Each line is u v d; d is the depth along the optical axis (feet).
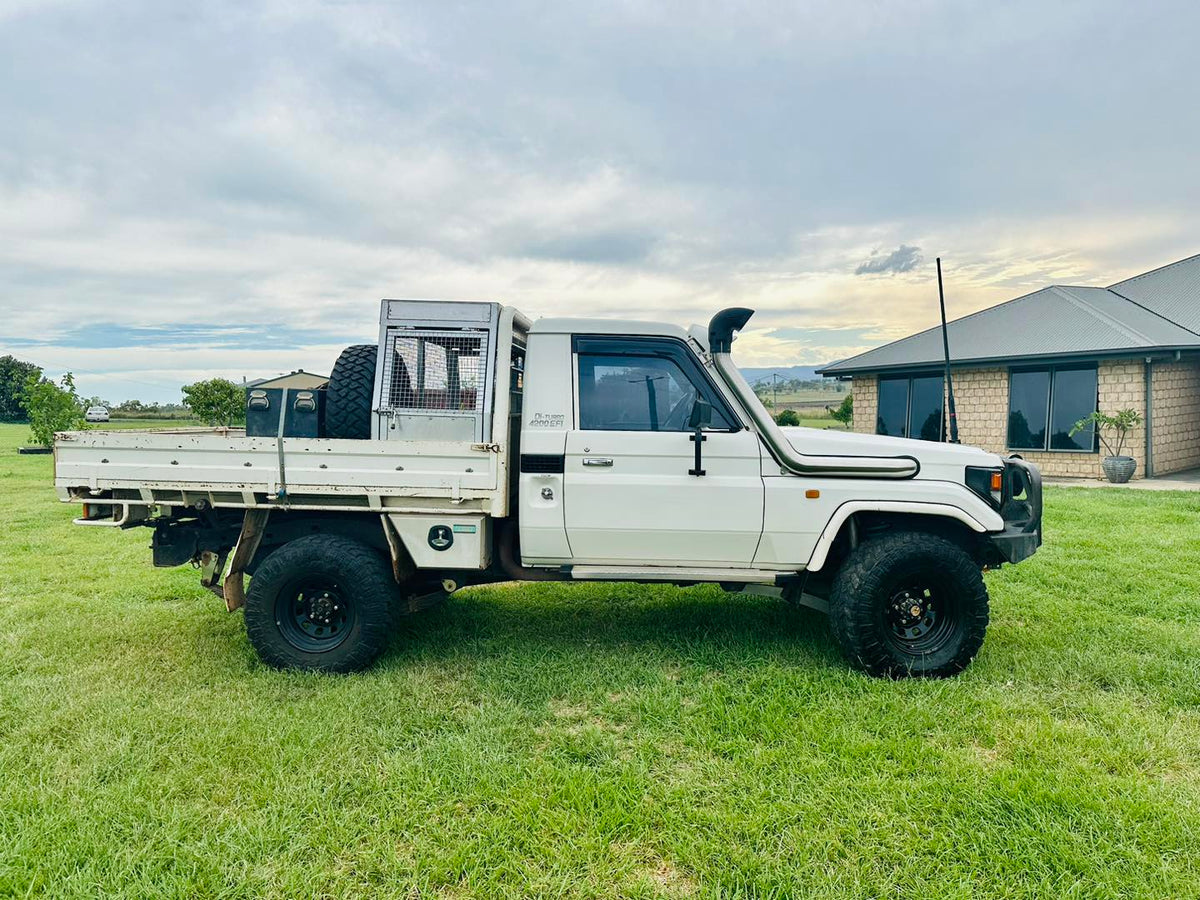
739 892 7.11
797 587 13.38
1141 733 10.22
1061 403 44.55
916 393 52.16
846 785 8.94
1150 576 18.83
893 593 12.37
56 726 10.46
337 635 12.81
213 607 16.70
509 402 12.92
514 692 11.92
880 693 11.59
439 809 8.50
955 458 12.71
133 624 15.33
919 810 8.42
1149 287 52.85
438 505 12.55
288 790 8.76
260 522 13.30
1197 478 41.68
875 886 7.22
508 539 13.35
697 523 12.45
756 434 12.62
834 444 12.75
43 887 7.22
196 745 9.86
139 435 12.65
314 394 13.07
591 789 8.82
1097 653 13.28
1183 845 7.82
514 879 7.38
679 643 14.25
